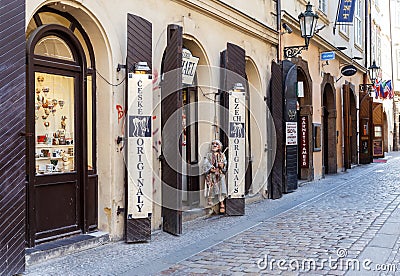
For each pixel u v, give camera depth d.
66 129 7.23
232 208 10.11
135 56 7.60
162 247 7.29
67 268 6.14
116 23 7.61
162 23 8.66
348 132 20.97
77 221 7.31
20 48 5.84
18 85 5.82
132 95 7.48
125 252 6.96
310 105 16.33
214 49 10.41
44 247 6.55
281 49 13.72
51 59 6.94
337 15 19.23
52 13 7.06
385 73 34.56
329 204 11.34
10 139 5.71
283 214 10.13
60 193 7.04
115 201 7.55
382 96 30.94
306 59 16.19
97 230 7.60
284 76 13.48
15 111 5.77
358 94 24.64
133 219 7.51
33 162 6.55
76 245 6.89
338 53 19.89
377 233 7.92
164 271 6.01
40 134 6.83
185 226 8.98
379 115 28.28
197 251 7.00
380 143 28.27
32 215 6.52
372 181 16.38
